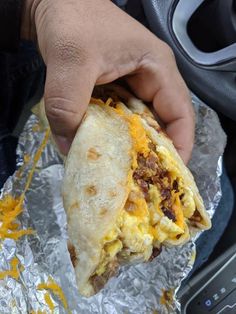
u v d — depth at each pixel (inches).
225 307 7.9
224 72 8.5
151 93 7.8
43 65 9.0
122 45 7.2
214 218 8.8
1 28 7.7
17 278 7.7
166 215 6.9
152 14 8.7
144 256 6.8
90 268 6.6
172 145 7.5
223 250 8.5
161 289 8.0
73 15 6.9
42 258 8.0
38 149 8.4
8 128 9.0
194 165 8.5
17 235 7.9
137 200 6.8
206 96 8.6
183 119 7.9
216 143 8.5
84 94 6.7
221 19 8.5
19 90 9.0
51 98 6.7
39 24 7.2
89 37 6.8
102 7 7.2
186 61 8.6
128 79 7.8
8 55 8.7
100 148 6.8
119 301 8.0
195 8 8.6
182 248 8.1
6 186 8.2
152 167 6.9
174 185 7.1
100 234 6.5
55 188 8.3
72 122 6.9
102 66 7.0
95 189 6.7
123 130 7.0
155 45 7.5
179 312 7.9
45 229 8.1
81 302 7.9
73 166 6.9
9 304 7.6
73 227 6.7
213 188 8.4
